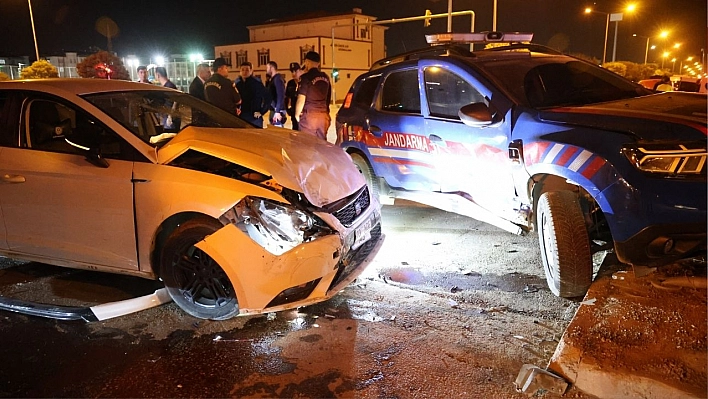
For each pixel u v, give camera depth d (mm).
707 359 2992
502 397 3039
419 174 5680
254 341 3754
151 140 4215
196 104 5188
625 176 3572
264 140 4219
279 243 3619
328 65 56500
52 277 4953
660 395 2846
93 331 3959
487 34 6305
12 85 4531
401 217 6734
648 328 3330
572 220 3986
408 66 5820
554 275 4105
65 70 55344
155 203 3869
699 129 3518
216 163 4008
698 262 4051
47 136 4316
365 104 6422
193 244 3832
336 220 3822
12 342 3844
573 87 5082
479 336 3707
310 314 4121
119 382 3312
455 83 5285
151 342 3785
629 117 3846
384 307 4199
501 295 4340
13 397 3182
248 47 60812
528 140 4312
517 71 5098
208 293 3961
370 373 3318
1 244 4551
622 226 3605
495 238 5770
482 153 4855
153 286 4695
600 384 2994
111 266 4188
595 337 3309
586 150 3826
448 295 4375
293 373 3352
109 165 4047
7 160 4367
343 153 4621
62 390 3246
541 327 3801
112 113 4387
